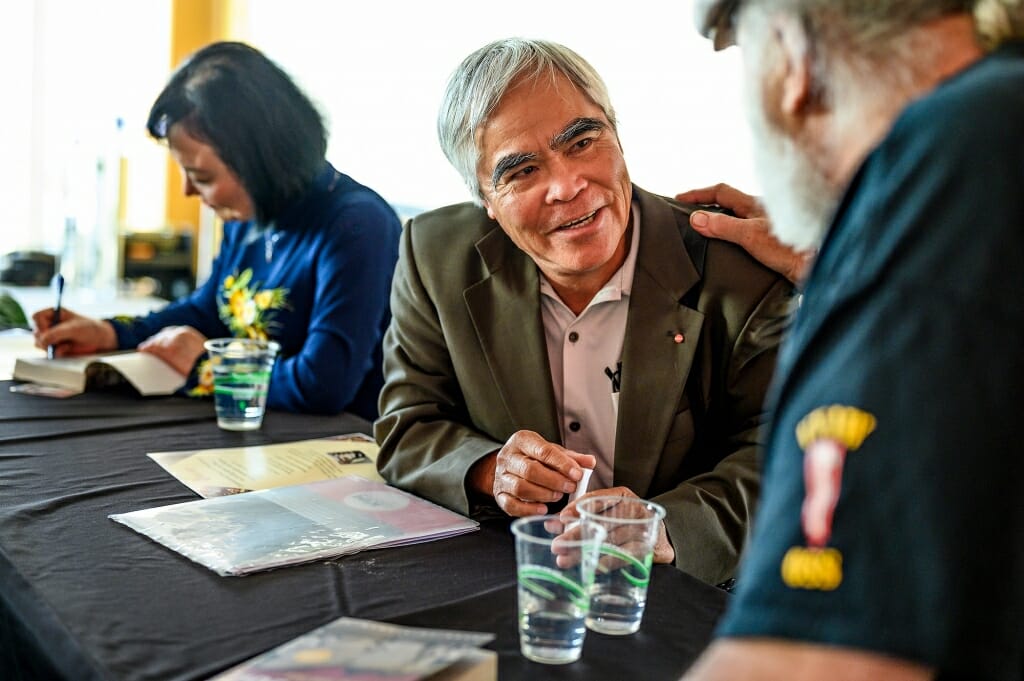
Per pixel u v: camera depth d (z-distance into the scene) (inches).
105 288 155.3
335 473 59.1
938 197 20.9
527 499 48.0
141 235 162.1
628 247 57.6
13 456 59.8
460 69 54.8
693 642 36.2
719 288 54.7
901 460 19.8
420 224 63.6
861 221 22.1
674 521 47.3
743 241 55.1
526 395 57.4
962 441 19.6
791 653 20.2
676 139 107.0
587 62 54.2
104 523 47.9
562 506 51.8
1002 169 20.6
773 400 23.1
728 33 28.0
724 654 21.1
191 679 32.1
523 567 34.0
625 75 113.1
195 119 84.7
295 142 84.8
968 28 23.3
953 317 20.1
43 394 78.3
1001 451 19.6
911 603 19.4
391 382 62.1
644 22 110.0
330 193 87.4
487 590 40.6
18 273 153.5
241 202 88.3
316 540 45.7
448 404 60.7
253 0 191.8
